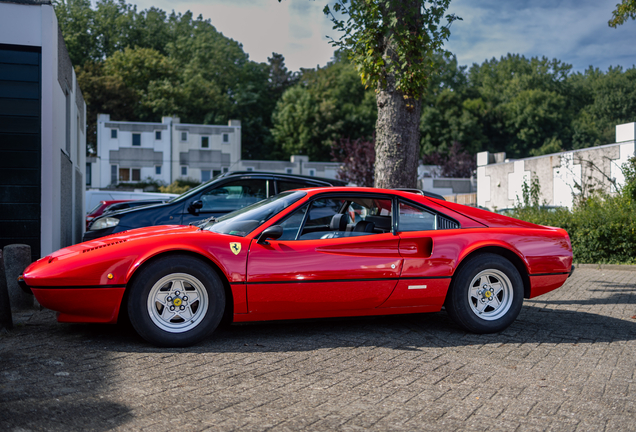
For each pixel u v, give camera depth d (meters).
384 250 4.69
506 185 27.58
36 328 4.84
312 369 3.79
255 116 71.38
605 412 3.07
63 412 2.86
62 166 8.77
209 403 3.07
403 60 7.31
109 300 4.10
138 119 61.66
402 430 2.76
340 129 63.19
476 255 4.93
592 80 77.81
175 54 71.88
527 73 78.25
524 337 4.89
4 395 3.09
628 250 11.27
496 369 3.88
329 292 4.52
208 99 65.56
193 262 4.21
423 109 63.78
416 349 4.40
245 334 4.79
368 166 39.97
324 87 67.62
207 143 52.12
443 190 40.69
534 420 2.93
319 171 54.44
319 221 4.68
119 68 63.50
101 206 15.21
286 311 4.48
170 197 16.47
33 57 7.35
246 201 7.32
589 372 3.84
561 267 5.12
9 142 7.26
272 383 3.46
